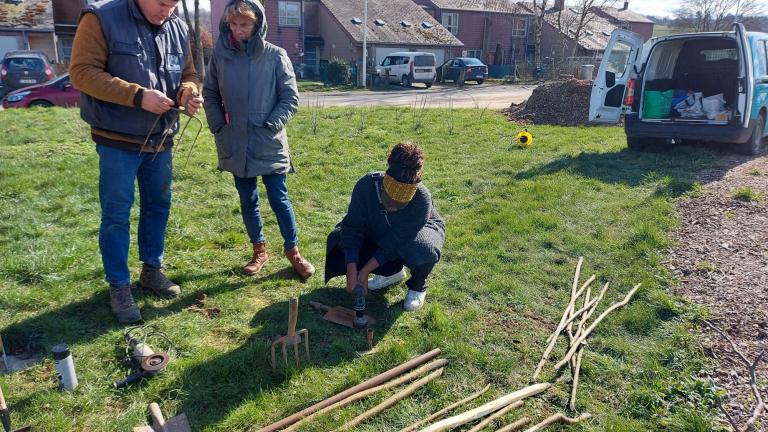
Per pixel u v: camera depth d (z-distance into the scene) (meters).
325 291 3.89
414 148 3.09
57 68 23.73
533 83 32.09
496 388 2.88
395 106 14.91
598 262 4.38
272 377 2.87
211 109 3.69
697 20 51.12
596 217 5.37
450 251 4.59
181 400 2.68
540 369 2.99
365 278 3.38
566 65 32.56
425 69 27.44
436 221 3.75
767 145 8.96
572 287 3.92
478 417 2.60
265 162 3.74
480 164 7.61
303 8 34.00
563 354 3.17
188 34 3.54
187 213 5.38
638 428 2.59
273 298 3.77
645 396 2.80
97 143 3.19
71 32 28.95
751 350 3.21
